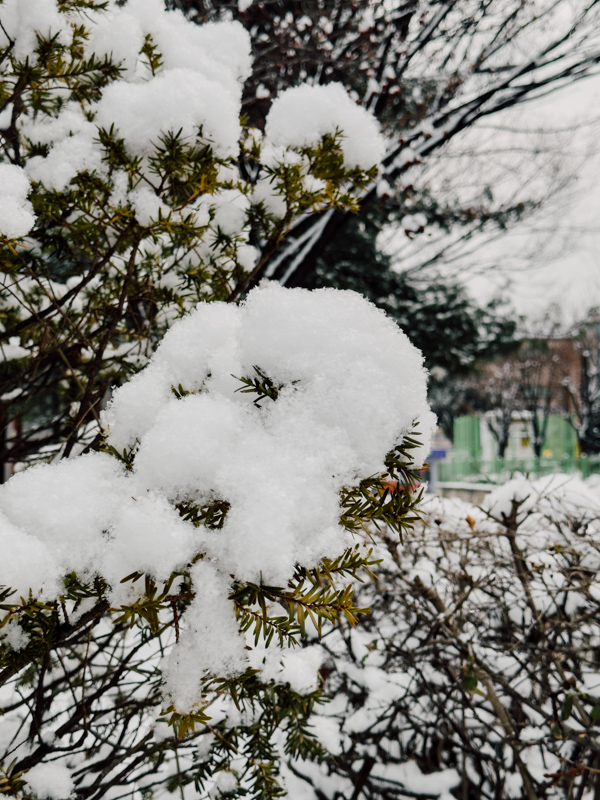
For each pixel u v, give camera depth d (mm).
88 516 763
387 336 790
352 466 702
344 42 4188
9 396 2248
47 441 1927
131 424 836
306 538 688
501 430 24453
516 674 2137
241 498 690
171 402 783
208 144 1181
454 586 2289
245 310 813
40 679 1140
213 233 1562
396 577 2271
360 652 2561
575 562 2207
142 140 1192
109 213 1270
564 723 2156
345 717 2463
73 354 1697
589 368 23906
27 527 748
